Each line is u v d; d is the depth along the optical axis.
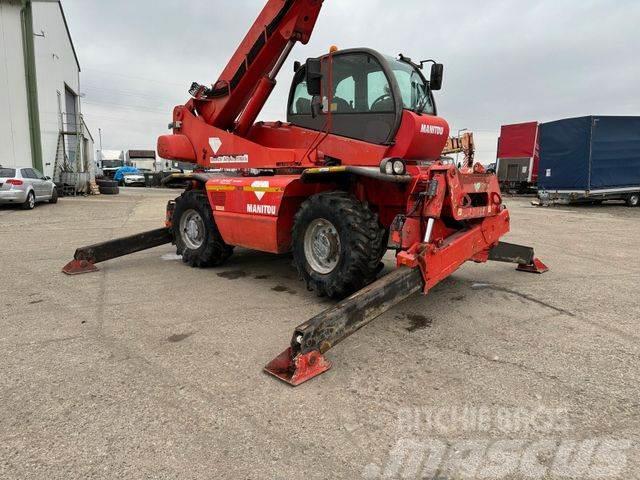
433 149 5.03
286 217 5.12
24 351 3.48
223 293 5.13
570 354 3.51
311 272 4.70
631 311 4.58
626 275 6.16
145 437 2.40
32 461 2.20
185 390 2.90
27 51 19.59
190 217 6.59
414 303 4.80
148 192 29.59
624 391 2.94
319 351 3.08
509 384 3.02
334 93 5.26
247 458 2.24
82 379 3.04
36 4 20.11
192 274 6.07
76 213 14.41
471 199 4.93
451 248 4.21
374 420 2.59
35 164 20.28
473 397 2.85
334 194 4.54
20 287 5.34
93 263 6.25
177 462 2.21
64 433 2.43
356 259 4.21
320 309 4.55
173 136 6.90
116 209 15.99
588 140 17.45
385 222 5.09
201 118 6.81
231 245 6.27
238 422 2.55
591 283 5.70
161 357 3.39
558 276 6.07
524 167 24.97
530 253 6.14
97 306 4.62
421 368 3.25
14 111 19.67
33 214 13.98
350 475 2.13
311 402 2.77
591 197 18.30
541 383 3.04
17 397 2.80
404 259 3.75
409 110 4.91
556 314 4.48
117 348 3.55
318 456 2.27
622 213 15.98
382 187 4.82
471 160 11.37
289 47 5.93
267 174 6.04
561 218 14.06
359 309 3.27
